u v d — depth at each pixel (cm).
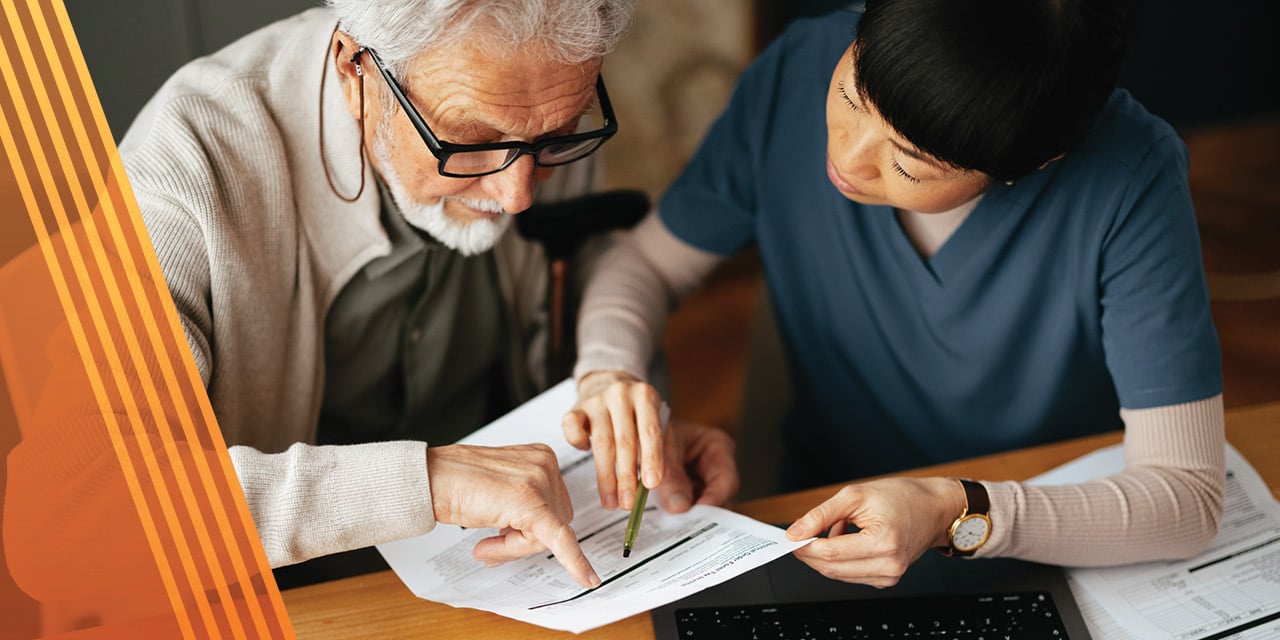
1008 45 85
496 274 139
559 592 100
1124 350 117
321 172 115
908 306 131
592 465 115
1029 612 104
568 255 144
